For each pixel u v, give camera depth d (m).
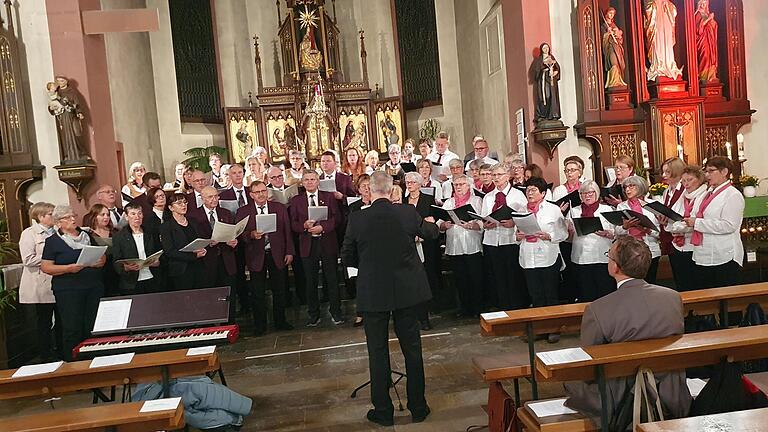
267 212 7.14
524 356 3.90
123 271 5.98
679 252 5.60
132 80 12.01
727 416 2.27
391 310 4.11
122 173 10.72
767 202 8.18
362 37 15.23
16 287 6.64
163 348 4.24
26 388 3.49
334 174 7.94
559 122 8.99
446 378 5.12
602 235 5.76
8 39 8.32
